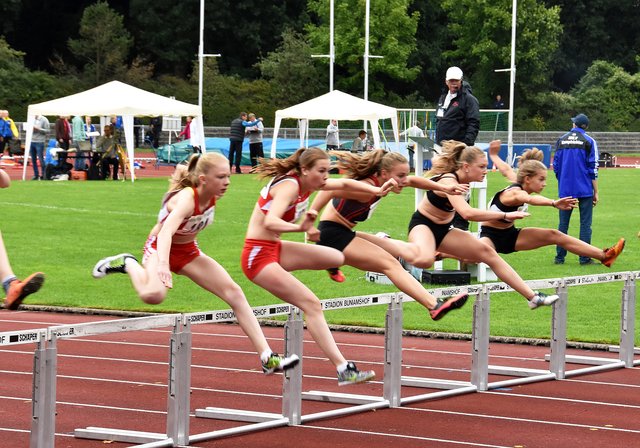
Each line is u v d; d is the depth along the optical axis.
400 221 30.48
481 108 82.06
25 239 25.56
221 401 12.48
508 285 13.34
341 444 10.55
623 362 14.84
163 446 10.26
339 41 78.25
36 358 9.29
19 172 47.34
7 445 10.32
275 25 86.62
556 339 13.94
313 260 11.38
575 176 22.56
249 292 19.83
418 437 10.88
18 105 68.12
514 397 12.86
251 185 42.03
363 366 14.55
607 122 82.69
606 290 20.47
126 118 42.72
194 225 10.29
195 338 16.44
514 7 58.38
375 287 20.36
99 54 74.56
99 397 12.52
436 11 88.38
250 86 75.75
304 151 10.99
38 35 84.56
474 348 13.18
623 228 29.52
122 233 26.92
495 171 55.34
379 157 12.19
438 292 12.38
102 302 18.98
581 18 92.56
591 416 11.90
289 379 11.33
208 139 56.28
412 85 88.44
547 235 14.29
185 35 84.00
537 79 82.88
